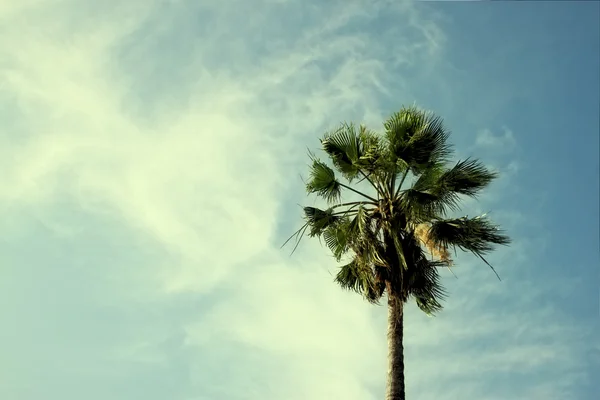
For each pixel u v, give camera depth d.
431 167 15.84
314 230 16.31
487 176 15.74
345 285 16.50
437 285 15.61
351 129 16.55
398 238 15.17
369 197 16.23
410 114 16.08
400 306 14.65
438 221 15.71
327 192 16.80
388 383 13.83
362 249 15.29
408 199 15.35
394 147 15.63
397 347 14.13
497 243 15.57
